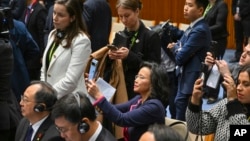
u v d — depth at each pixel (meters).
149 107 6.34
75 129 5.23
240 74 5.97
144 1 21.70
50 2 14.89
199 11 8.71
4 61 7.03
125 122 6.43
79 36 7.45
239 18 17.17
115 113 6.47
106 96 7.61
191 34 8.69
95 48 10.17
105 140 5.27
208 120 6.34
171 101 9.78
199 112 6.35
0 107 7.15
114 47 7.85
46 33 11.25
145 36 8.27
